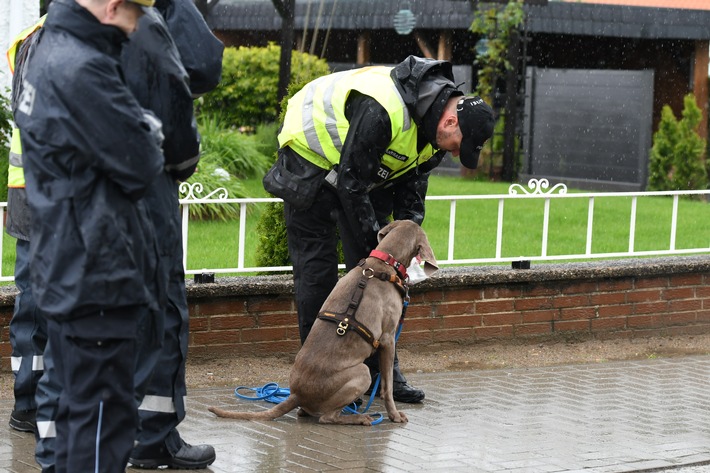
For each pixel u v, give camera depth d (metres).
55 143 5.27
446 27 27.36
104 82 5.27
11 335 7.74
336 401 8.16
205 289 9.77
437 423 8.42
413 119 8.26
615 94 29.11
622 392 9.59
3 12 16.02
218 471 7.09
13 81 7.12
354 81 8.34
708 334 12.00
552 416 8.70
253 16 28.61
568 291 11.23
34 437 7.74
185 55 6.75
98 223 5.31
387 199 9.09
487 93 27.16
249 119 25.50
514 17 26.14
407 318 10.58
